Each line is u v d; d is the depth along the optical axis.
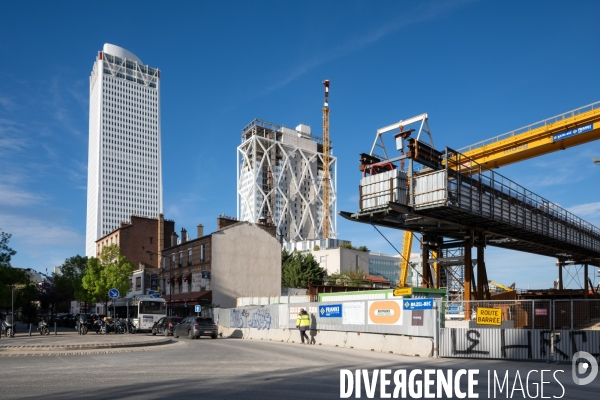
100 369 14.34
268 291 55.19
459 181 30.05
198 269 53.91
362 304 22.81
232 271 53.22
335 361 16.86
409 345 19.77
